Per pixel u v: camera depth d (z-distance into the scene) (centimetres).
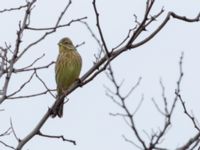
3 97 1193
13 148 1194
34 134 1209
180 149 912
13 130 1172
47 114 1235
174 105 977
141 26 1139
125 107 1002
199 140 922
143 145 940
